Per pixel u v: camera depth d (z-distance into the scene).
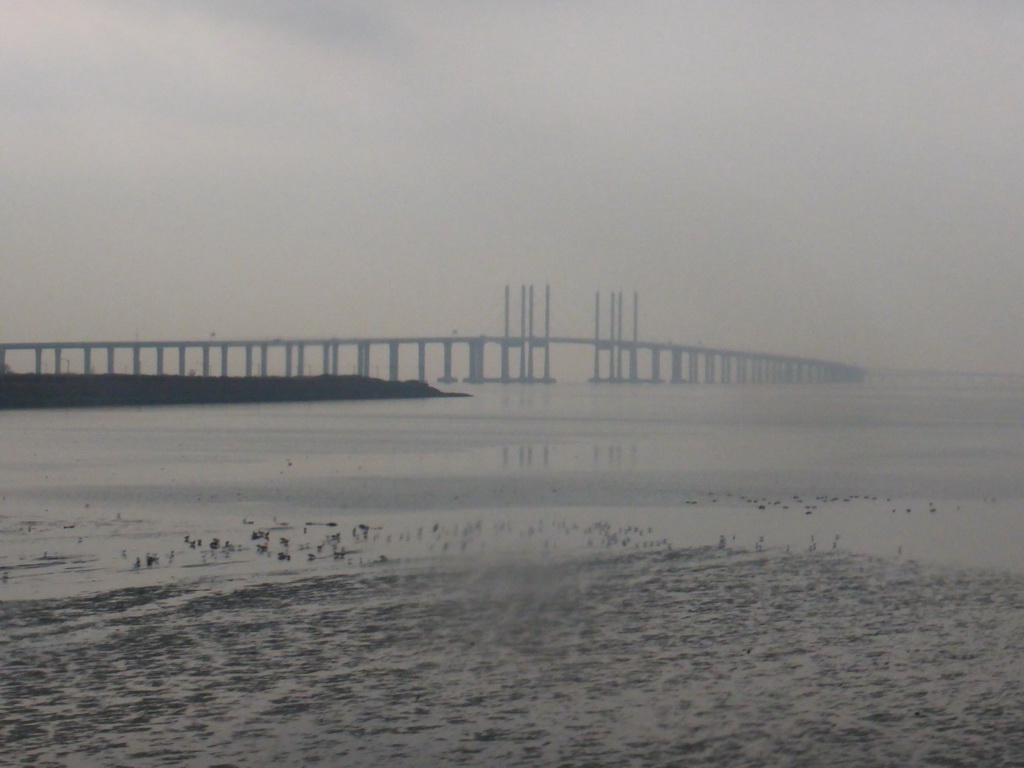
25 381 166.12
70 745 17.59
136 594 26.88
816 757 17.19
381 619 24.58
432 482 56.06
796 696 19.73
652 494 50.88
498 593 27.14
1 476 57.12
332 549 33.41
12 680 20.41
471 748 17.55
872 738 17.88
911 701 19.47
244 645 22.59
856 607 25.88
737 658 21.84
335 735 18.05
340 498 47.94
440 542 34.91
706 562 31.47
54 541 34.75
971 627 24.08
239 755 17.28
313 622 24.31
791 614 25.19
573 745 17.66
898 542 35.56
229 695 19.75
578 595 26.98
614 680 20.56
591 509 44.47
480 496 49.34
